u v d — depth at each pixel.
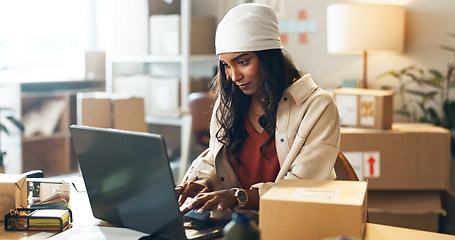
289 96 1.77
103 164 1.48
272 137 1.79
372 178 3.46
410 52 4.25
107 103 2.67
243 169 1.84
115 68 5.91
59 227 1.53
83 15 5.76
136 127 2.88
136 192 1.42
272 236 1.32
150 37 5.23
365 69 4.07
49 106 5.07
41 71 5.43
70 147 5.28
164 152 1.28
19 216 1.53
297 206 1.30
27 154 5.03
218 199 1.54
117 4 5.35
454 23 4.10
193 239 1.40
